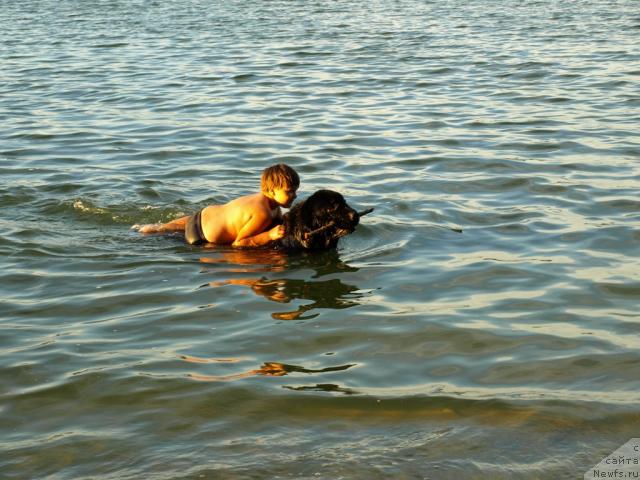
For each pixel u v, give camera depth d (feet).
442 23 79.77
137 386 16.87
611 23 76.33
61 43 70.54
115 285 22.52
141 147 38.09
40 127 42.22
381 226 27.07
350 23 81.05
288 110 45.09
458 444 14.62
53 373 17.51
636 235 25.40
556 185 30.76
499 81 51.78
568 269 22.98
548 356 17.95
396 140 38.37
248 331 19.53
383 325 19.75
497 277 22.59
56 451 14.66
